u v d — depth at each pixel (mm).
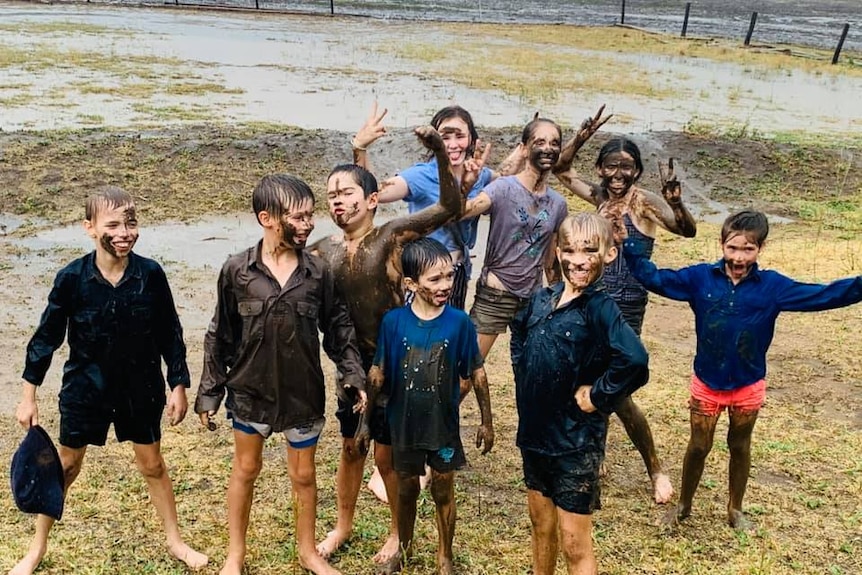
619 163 4715
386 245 3982
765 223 4078
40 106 13914
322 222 10312
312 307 3727
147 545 4254
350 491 4215
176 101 15008
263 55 21266
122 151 11453
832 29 33906
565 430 3502
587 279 3395
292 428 3807
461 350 3771
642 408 5980
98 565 4074
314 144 12320
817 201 12039
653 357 6973
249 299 3660
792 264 9227
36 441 3734
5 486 4695
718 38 29500
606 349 3404
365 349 4125
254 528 4422
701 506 4773
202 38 23750
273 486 4836
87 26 24688
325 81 18000
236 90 16422
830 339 7348
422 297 3727
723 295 4180
